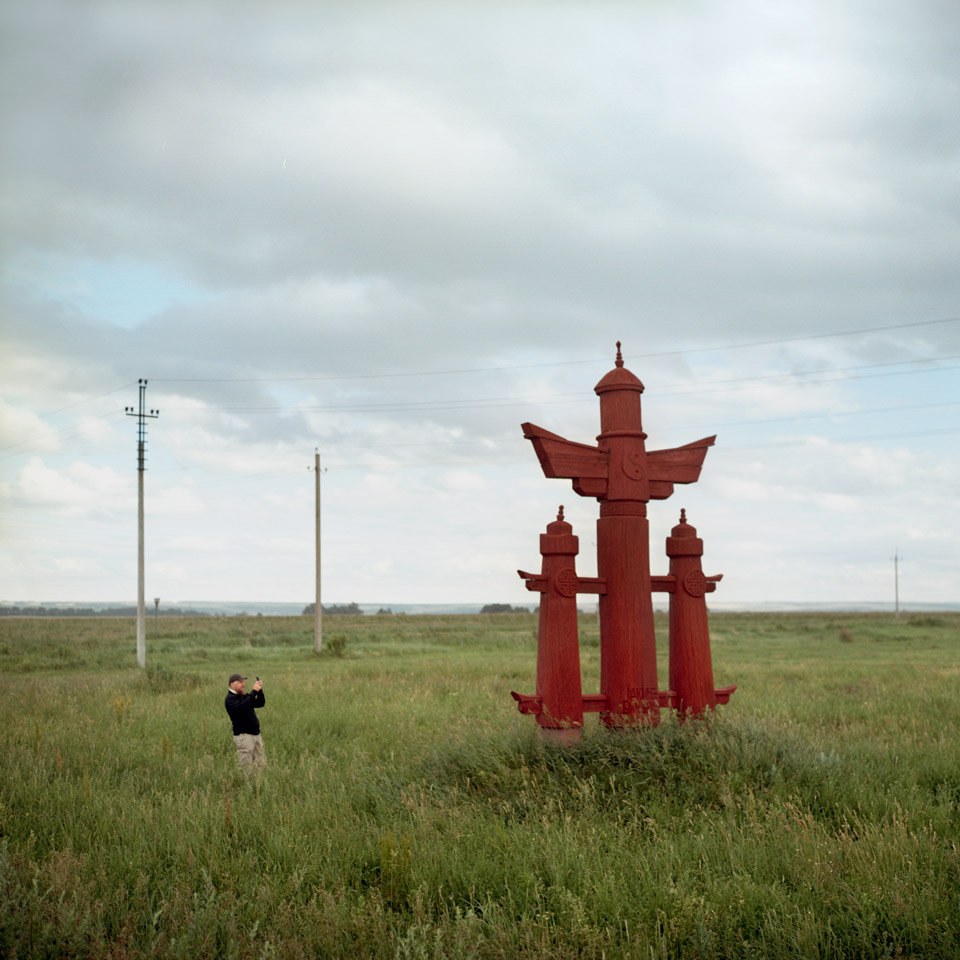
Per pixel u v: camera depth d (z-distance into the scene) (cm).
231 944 444
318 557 4294
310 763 955
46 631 7675
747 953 441
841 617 12875
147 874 570
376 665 2909
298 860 589
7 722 1346
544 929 447
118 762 1005
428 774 810
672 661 958
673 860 562
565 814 654
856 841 591
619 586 916
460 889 538
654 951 432
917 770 842
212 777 928
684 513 984
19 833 673
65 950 441
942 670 2477
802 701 1498
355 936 468
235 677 1019
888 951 428
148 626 8406
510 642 5034
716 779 745
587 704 902
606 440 944
